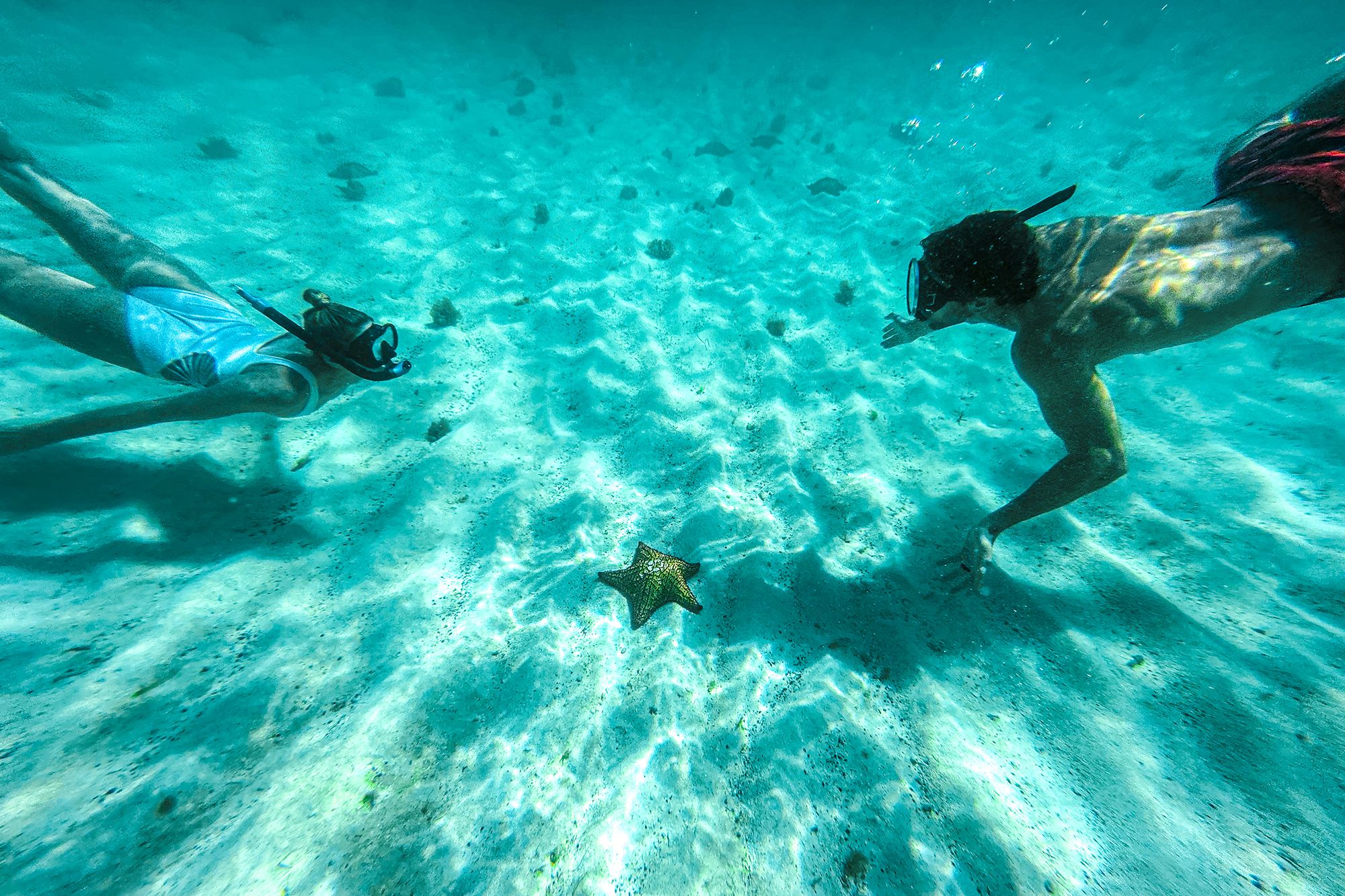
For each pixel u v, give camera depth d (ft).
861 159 34.88
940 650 9.86
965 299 7.13
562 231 25.13
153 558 10.52
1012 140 36.52
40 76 28.22
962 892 6.71
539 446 14.89
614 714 9.02
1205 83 40.50
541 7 68.13
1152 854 6.84
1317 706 7.88
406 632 10.03
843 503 13.30
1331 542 10.04
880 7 78.48
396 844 7.26
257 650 9.40
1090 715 8.52
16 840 6.72
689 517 12.91
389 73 42.52
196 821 7.23
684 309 20.57
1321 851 6.57
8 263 10.09
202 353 10.56
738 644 10.23
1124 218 6.93
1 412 12.43
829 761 8.29
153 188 23.11
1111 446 7.41
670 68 53.11
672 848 7.40
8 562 9.64
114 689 8.38
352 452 14.10
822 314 20.70
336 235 23.00
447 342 17.87
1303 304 6.75
